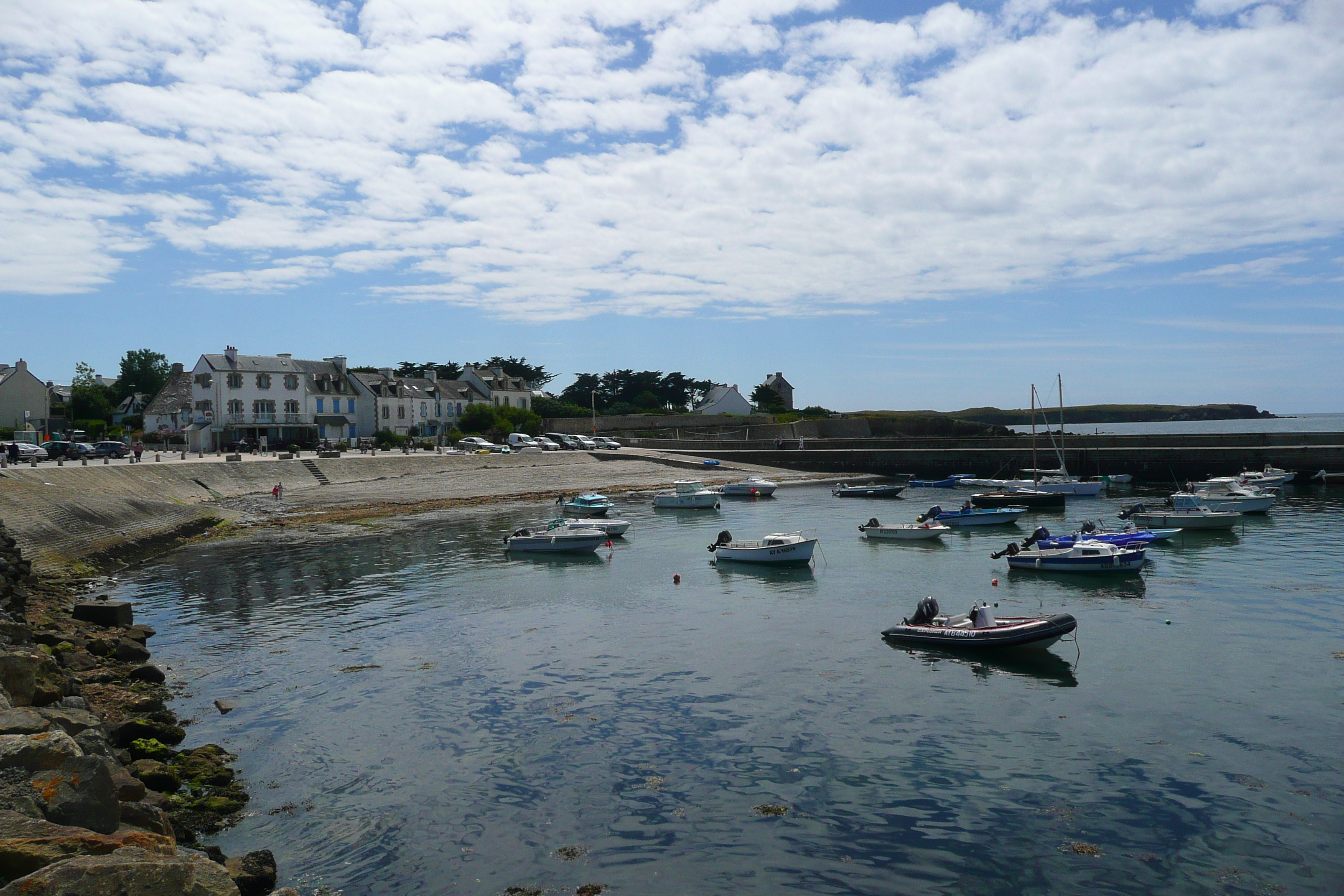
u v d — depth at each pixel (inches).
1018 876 555.5
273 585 1488.7
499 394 5383.9
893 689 912.3
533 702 882.1
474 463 3511.3
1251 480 2839.6
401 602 1355.8
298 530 2178.9
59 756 410.3
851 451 3978.8
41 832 358.9
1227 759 723.4
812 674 964.6
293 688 932.0
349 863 573.9
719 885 549.3
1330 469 3061.0
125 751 681.6
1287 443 3627.0
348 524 2290.8
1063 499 2468.0
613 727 812.0
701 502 2664.9
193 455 3412.9
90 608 1146.0
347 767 727.7
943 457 3801.7
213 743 779.4
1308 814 627.5
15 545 1391.5
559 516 2418.8
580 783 695.1
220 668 1006.4
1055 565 1528.1
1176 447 3464.6
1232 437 3597.4
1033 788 676.1
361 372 4650.6
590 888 546.0
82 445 3004.4
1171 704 853.2
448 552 1834.4
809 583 1491.1
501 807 654.5
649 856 584.1
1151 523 2034.9
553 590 1443.2
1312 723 796.6
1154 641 1074.1
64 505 1828.2
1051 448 3570.4
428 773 716.0
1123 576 1478.8
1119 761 722.8
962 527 2176.4
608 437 5068.9
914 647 1070.4
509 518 2406.5
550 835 612.4
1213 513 1987.0
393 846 597.6
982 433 6072.8
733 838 606.2
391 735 797.9
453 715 846.5
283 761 740.0
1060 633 1014.4
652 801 663.1
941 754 741.9
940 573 1560.0
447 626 1195.9
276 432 3988.7
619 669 989.2
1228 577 1446.9
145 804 479.5
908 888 544.1
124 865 318.7
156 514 2105.1
